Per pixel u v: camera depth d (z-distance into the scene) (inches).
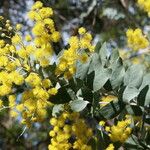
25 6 51.6
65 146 21.7
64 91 21.5
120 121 22.8
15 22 50.9
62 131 21.9
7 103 22.8
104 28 48.7
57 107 22.0
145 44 28.1
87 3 45.2
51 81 21.5
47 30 21.4
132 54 44.6
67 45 22.2
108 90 21.7
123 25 49.0
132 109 21.9
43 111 21.3
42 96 20.6
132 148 23.0
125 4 44.4
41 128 63.2
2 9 52.1
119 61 21.9
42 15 21.5
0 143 59.3
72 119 22.0
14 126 51.1
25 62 21.2
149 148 23.0
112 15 42.0
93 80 21.3
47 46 21.3
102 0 42.0
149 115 21.9
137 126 24.1
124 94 21.3
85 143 22.0
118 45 54.1
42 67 21.4
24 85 22.0
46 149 63.7
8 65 20.9
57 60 21.5
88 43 22.0
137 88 21.4
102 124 22.3
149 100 21.2
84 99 21.5
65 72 21.3
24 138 59.9
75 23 51.8
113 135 22.2
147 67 29.8
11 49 21.2
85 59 21.4
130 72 21.5
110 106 21.6
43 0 27.6
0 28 21.9
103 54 22.5
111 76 21.6
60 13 53.8
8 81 20.7
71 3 52.7
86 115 22.7
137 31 28.1
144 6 28.0
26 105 21.0
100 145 22.2
